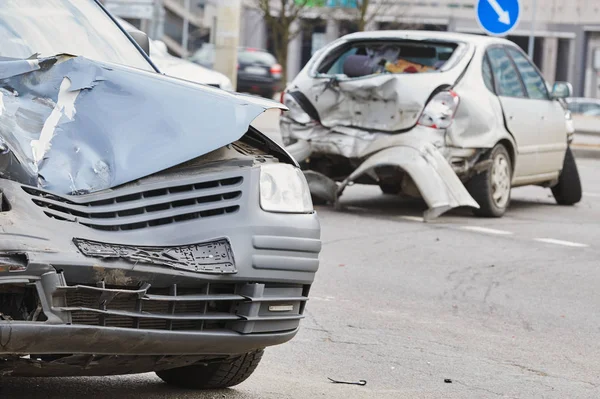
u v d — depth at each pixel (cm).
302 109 1841
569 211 2081
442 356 970
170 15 6988
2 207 598
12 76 699
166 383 823
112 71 719
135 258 619
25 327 570
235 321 680
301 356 938
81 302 602
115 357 632
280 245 694
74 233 609
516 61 1975
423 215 1806
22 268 574
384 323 1083
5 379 796
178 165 680
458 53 1838
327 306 1141
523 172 1961
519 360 975
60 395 764
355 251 1488
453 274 1366
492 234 1703
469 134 1798
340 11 6788
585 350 1030
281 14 6669
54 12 864
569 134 2161
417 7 7019
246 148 739
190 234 660
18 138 646
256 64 5788
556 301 1246
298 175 728
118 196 641
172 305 642
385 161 1762
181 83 735
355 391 838
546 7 7219
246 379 830
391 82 1766
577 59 7225
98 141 669
